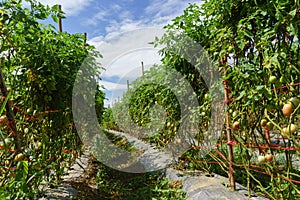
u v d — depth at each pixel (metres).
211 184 2.95
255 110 2.10
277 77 1.87
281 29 1.76
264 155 2.22
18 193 1.82
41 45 2.58
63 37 3.19
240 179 3.17
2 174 2.05
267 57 1.83
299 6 1.60
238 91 2.29
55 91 2.81
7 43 2.30
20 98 2.53
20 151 2.00
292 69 1.85
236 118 2.48
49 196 2.83
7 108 1.96
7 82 2.49
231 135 2.60
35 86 2.57
